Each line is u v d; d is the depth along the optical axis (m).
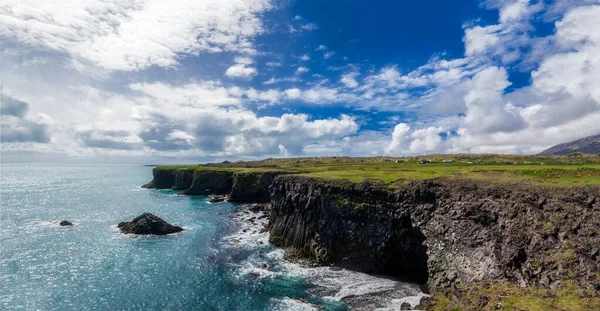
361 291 41.59
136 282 44.88
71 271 48.50
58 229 73.31
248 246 61.44
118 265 51.16
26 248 58.69
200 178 143.88
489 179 48.34
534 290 27.83
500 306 25.92
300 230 59.22
